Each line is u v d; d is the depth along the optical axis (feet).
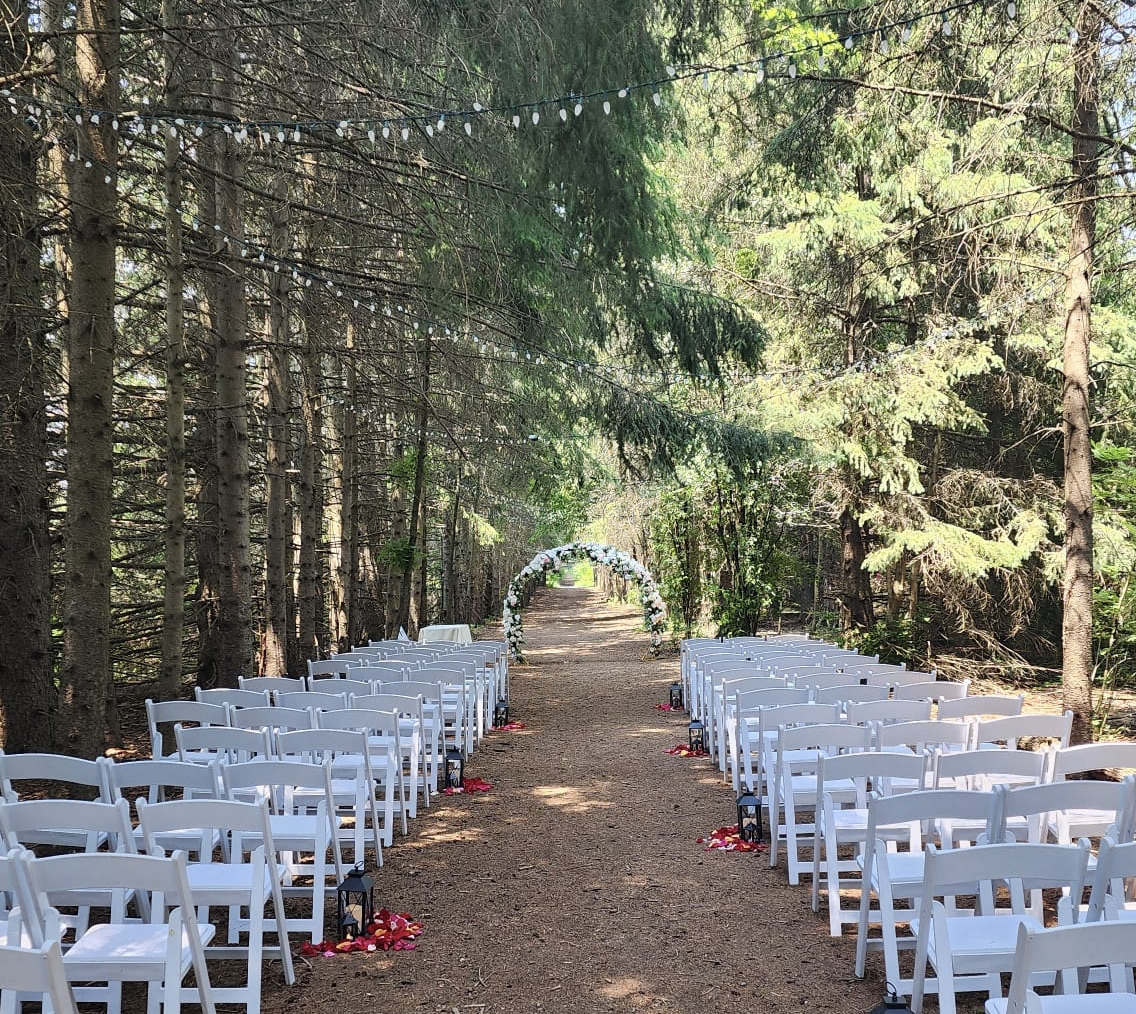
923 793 13.09
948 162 40.22
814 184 42.86
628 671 59.82
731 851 20.61
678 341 34.12
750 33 27.25
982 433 57.57
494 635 100.17
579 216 27.55
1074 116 28.32
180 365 26.63
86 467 20.88
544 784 27.78
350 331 43.06
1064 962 8.16
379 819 23.61
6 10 23.11
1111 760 15.60
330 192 32.48
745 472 39.68
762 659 32.94
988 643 55.06
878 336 55.16
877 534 56.29
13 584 28.12
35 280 27.99
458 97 25.50
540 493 56.18
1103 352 42.09
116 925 11.99
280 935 13.89
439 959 14.93
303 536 46.21
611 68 23.82
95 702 20.89
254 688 26.96
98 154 20.86
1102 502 44.60
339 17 24.99
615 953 15.12
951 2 25.50
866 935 14.08
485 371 45.09
